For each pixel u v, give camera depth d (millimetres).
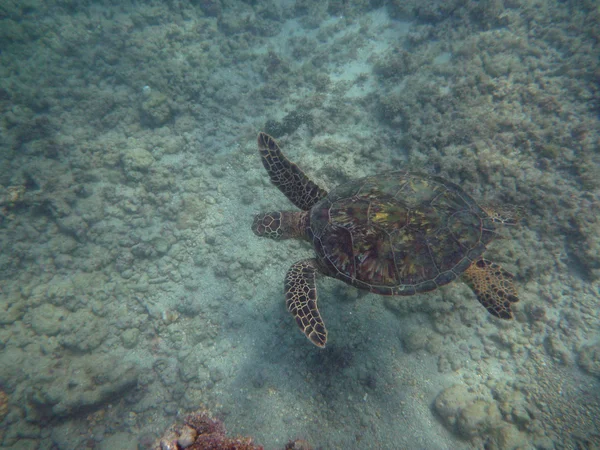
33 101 2588
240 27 3014
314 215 1270
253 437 1390
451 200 1165
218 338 1714
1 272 1947
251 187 2025
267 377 1521
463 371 1387
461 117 1796
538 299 1444
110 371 1650
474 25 2213
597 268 1416
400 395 1365
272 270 1767
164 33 2992
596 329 1347
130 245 2012
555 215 1510
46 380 1626
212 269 1892
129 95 2650
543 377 1314
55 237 2039
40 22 3119
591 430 1184
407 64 2188
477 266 1166
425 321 1479
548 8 2074
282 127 2109
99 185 2193
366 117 2080
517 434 1216
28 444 1580
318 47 2725
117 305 1899
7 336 1752
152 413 1632
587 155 1595
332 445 1316
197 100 2545
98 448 1566
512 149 1678
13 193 2068
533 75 1877
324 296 1589
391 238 1091
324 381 1446
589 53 1843
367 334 1485
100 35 3141
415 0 2486
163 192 2145
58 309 1847
